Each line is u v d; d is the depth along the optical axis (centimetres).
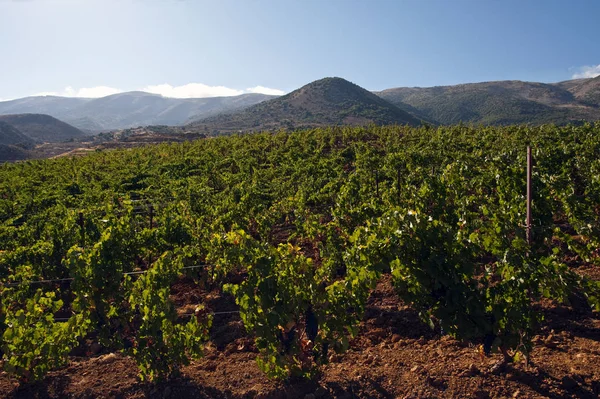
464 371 525
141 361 555
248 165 2516
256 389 532
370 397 505
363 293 552
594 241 814
